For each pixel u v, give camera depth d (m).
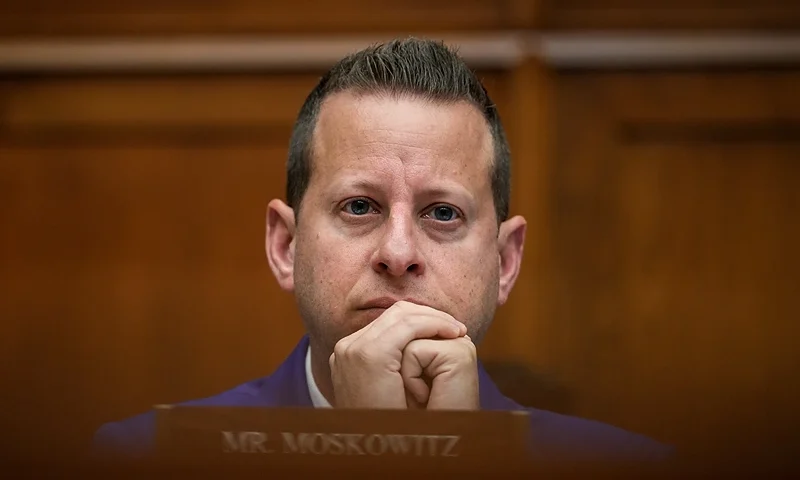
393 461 1.15
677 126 4.83
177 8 4.89
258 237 4.82
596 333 4.69
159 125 4.91
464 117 2.54
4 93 4.95
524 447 1.28
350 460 1.17
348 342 2.27
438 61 2.60
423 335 2.25
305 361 2.89
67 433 1.26
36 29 4.93
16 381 4.74
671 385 4.65
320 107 2.61
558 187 4.79
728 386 4.65
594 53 4.79
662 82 4.85
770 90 4.81
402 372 2.24
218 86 4.91
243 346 4.73
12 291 4.83
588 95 4.86
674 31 4.80
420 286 2.41
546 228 4.71
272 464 1.14
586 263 4.75
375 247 2.43
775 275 4.73
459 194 2.47
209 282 4.79
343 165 2.47
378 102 2.51
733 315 4.71
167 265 4.82
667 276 4.74
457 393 2.21
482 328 2.53
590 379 4.64
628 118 4.84
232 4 4.88
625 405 4.61
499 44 4.78
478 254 2.50
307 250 2.51
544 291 4.68
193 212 4.85
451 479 1.13
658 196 4.80
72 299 4.81
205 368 4.73
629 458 1.15
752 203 4.77
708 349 4.70
